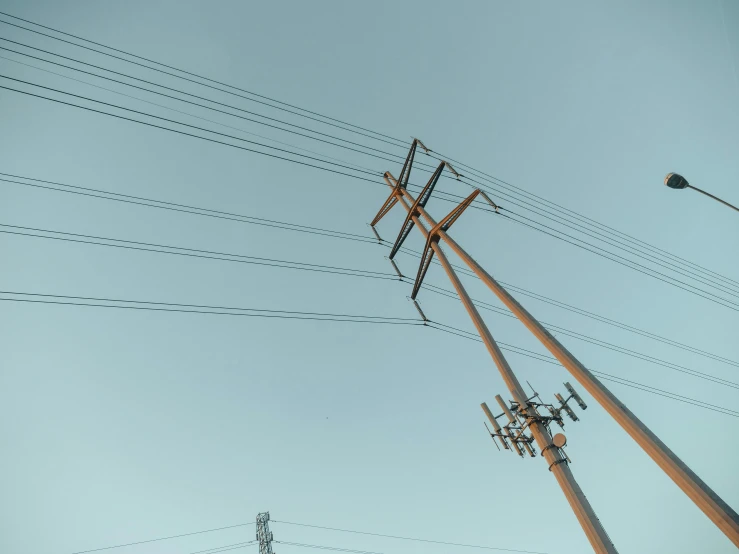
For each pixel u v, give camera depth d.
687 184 16.31
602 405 9.45
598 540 8.88
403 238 22.03
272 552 35.78
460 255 15.98
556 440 11.00
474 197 17.56
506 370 12.79
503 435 12.59
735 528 6.67
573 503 9.80
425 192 20.19
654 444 8.30
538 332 11.58
